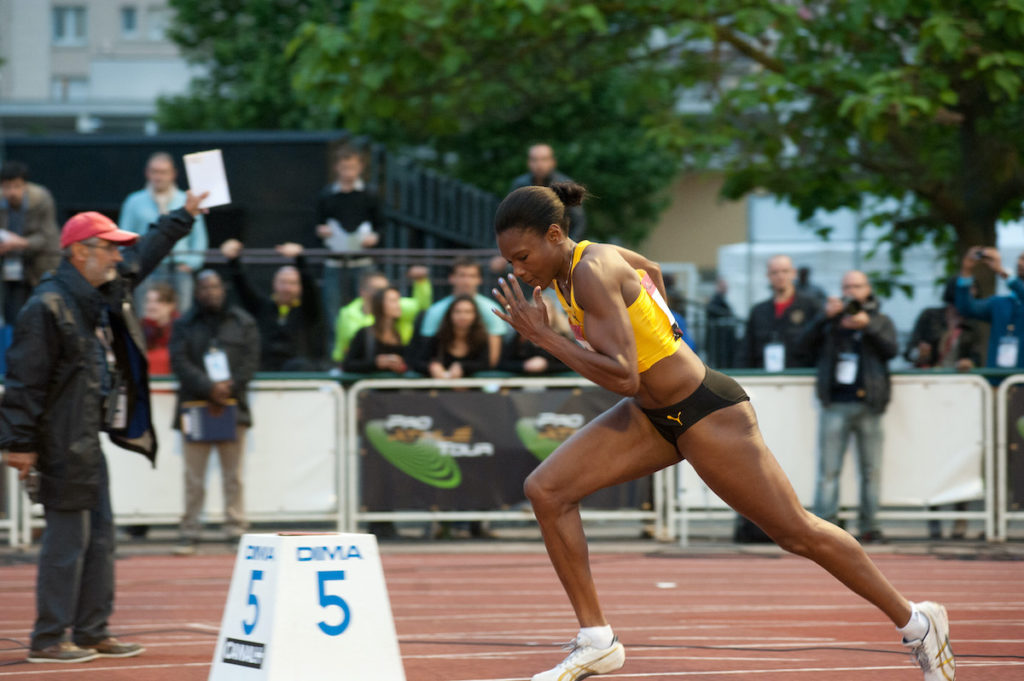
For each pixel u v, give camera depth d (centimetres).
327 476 2255
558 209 1019
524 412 2234
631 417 1051
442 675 1187
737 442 1019
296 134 3053
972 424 2228
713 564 2017
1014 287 2309
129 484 2234
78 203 3108
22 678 1194
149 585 1836
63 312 1260
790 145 3244
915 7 2688
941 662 1045
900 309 4400
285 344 2411
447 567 1992
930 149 3159
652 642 1354
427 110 3259
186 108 6475
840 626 1453
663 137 3031
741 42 3031
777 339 2331
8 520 2245
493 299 2427
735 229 8238
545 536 1062
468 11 2914
